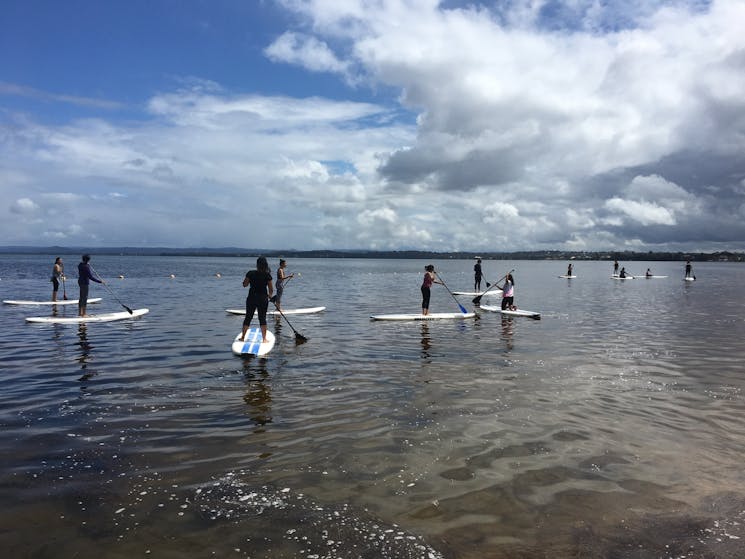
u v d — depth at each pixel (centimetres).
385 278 5222
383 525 391
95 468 493
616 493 449
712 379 870
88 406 695
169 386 804
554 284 4206
